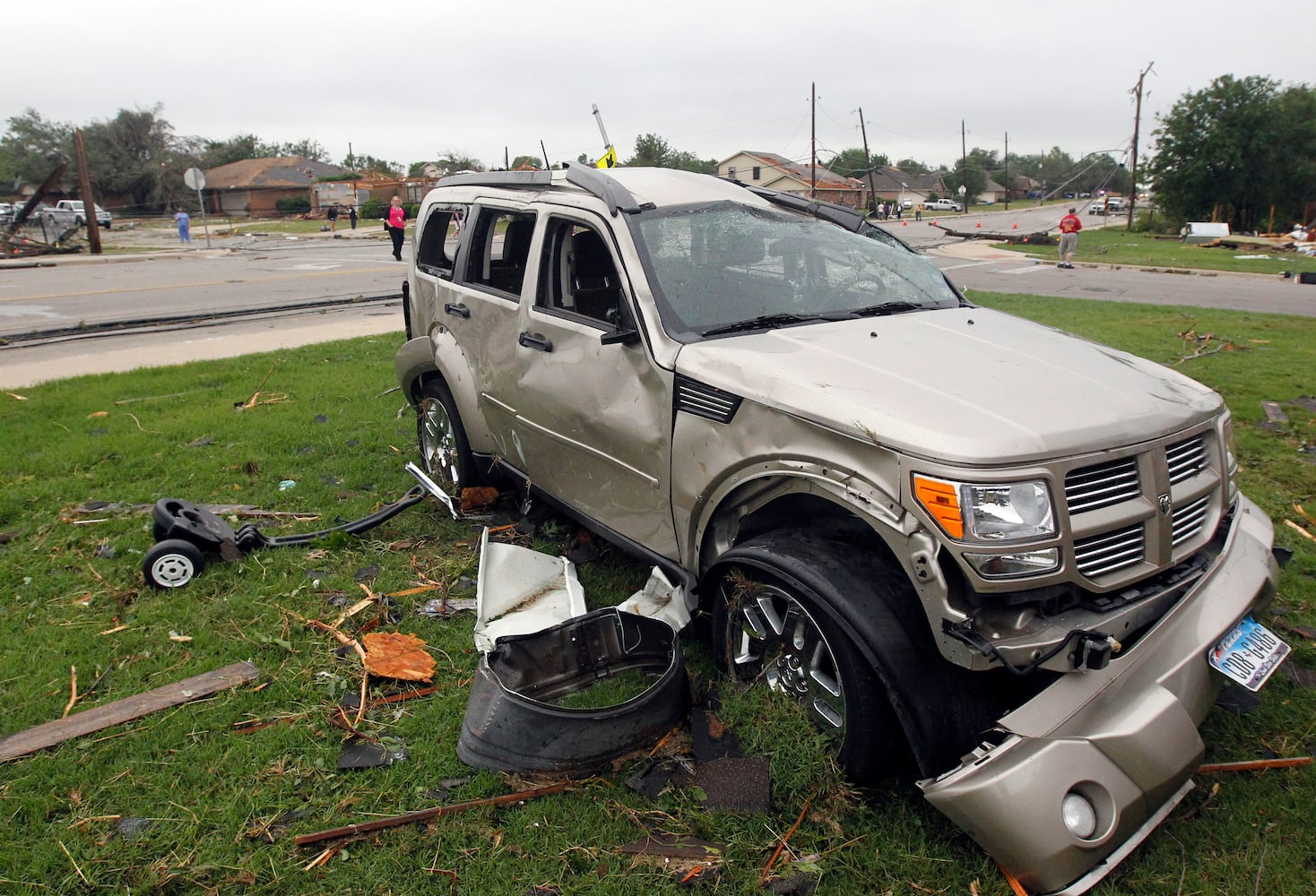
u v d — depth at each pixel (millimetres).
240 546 4660
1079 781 2424
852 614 2670
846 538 3094
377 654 3666
